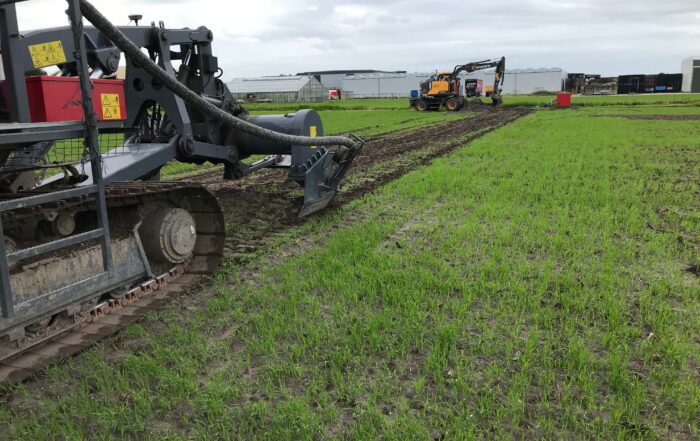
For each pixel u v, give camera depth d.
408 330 4.06
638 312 4.45
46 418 3.14
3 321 3.17
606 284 4.97
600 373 3.52
